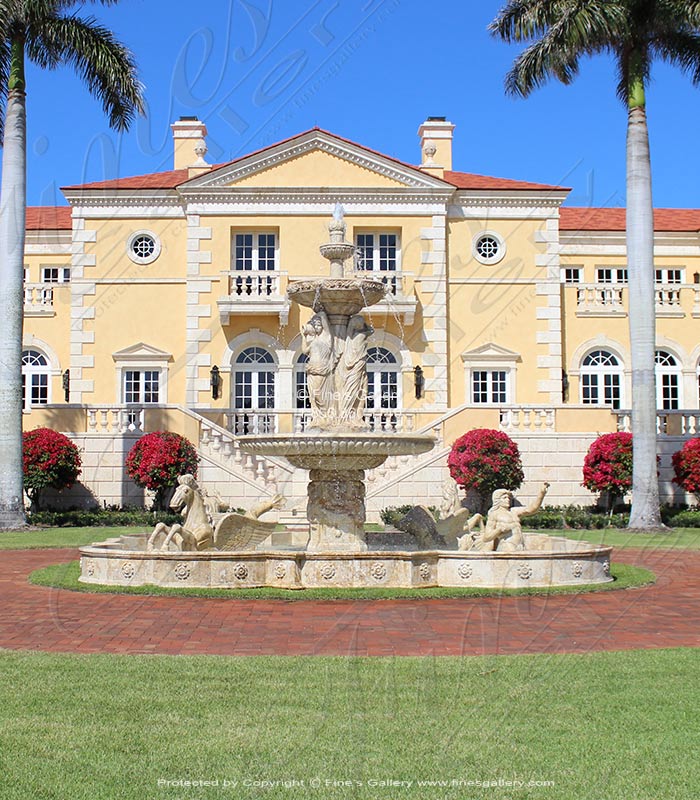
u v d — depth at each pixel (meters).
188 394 33.34
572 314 35.56
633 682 7.76
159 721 6.60
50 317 35.59
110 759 5.83
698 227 39.00
